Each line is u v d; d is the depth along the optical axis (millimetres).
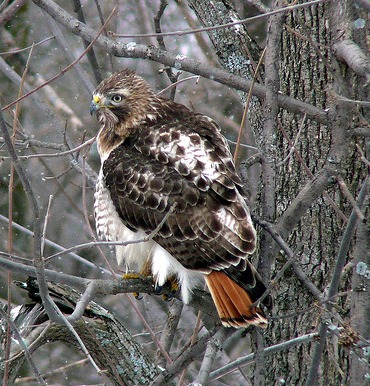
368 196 10531
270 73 9430
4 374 9375
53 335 10766
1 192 17125
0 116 7410
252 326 9320
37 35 18438
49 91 17312
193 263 9797
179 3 15422
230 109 18031
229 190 9945
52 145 11945
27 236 16906
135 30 18703
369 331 8500
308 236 11086
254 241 9641
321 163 11070
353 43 8445
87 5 18828
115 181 10656
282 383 10953
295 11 10469
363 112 9531
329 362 10805
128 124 11102
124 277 10492
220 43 11703
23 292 15836
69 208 16703
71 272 15836
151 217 10273
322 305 8680
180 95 18000
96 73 12797
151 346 14844
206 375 8516
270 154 9438
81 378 15422
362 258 8547
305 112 9602
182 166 10234
